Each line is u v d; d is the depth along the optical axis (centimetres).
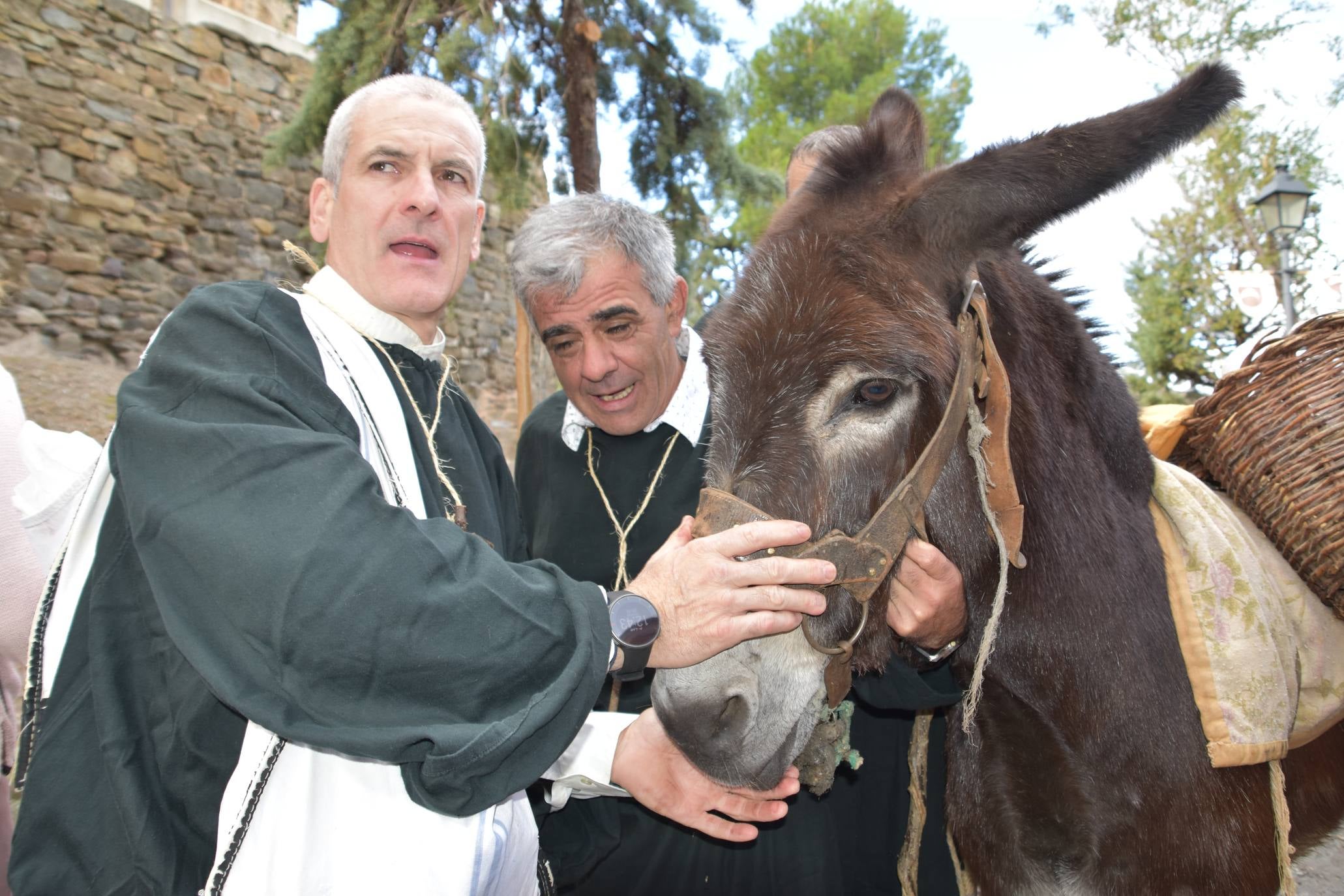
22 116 812
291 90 1001
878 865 217
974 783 179
